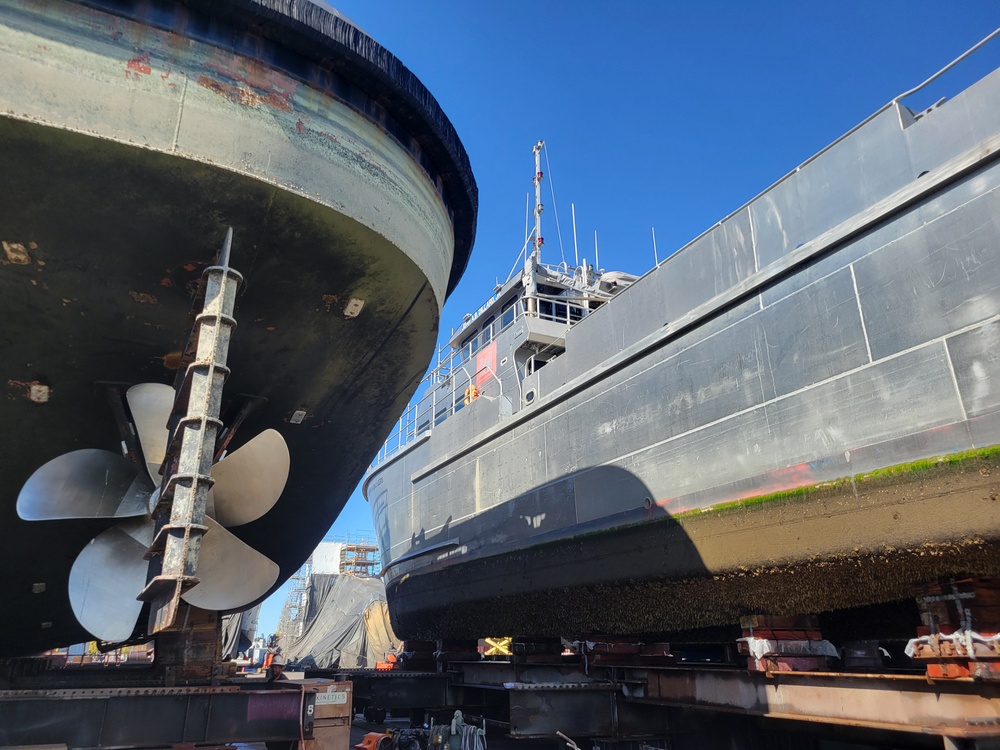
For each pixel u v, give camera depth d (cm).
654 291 1014
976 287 631
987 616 580
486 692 1189
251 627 3166
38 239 535
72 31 484
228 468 744
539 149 1811
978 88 659
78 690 588
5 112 453
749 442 823
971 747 524
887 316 701
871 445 693
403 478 1803
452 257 841
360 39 587
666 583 915
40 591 834
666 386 960
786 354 798
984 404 610
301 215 575
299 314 673
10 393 648
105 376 664
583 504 1080
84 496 697
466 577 1371
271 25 546
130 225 543
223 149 529
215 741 620
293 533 1051
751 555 798
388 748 891
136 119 497
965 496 612
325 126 591
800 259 794
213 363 523
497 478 1333
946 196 667
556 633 1139
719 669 770
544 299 1521
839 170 783
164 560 480
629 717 884
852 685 622
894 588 686
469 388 1582
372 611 3884
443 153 718
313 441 886
